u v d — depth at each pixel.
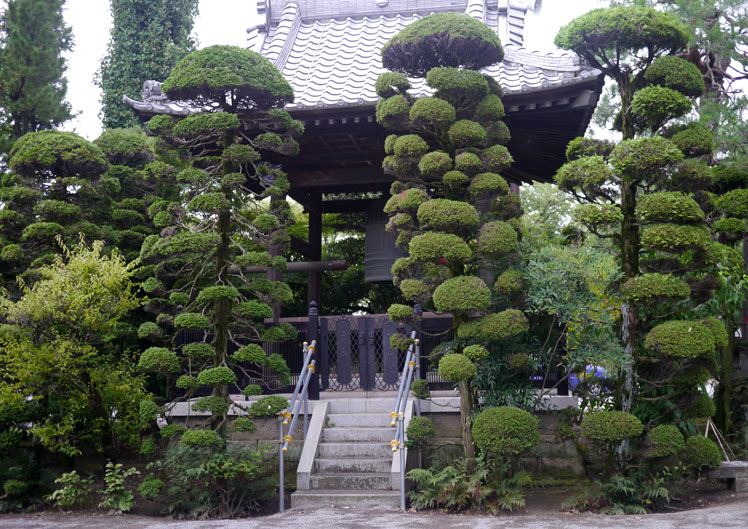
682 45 7.83
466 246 7.30
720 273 8.16
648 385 7.89
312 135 10.64
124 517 7.57
